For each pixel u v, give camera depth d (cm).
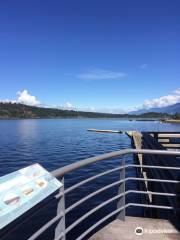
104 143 5962
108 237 473
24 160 3634
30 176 302
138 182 1756
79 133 9175
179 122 16600
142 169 1560
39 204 294
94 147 5203
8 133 9300
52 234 1124
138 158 2048
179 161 761
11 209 246
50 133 9281
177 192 568
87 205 1544
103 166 2841
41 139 6988
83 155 4112
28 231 1145
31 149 4859
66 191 358
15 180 284
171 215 584
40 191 288
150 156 1192
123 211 525
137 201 1581
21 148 5012
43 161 3553
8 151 4578
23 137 7638
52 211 1348
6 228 240
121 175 512
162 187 768
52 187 307
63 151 4588
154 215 1038
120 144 5741
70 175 2353
